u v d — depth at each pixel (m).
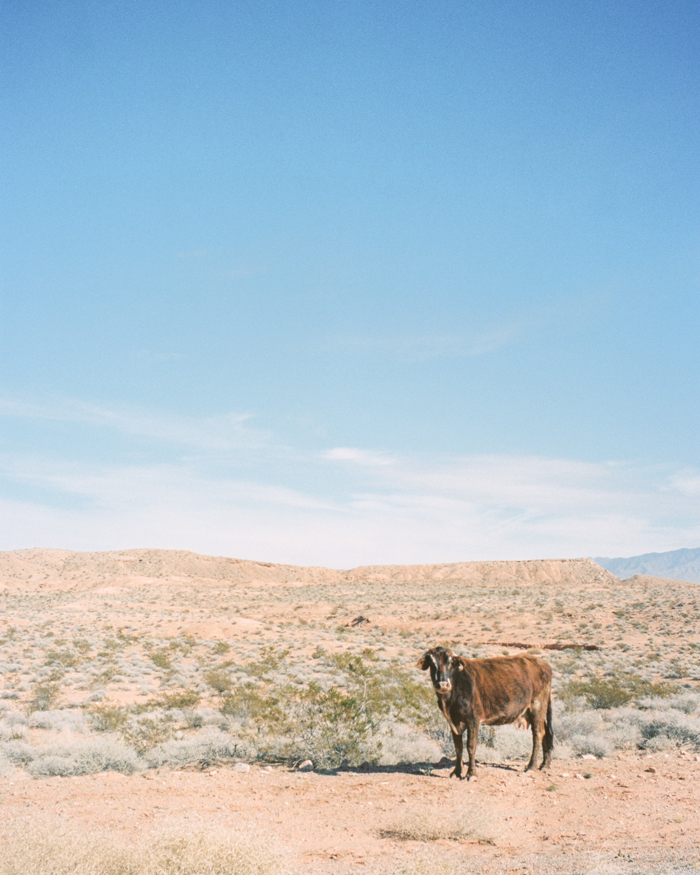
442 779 12.29
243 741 15.80
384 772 13.16
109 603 101.56
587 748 15.32
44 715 21.80
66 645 48.94
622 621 79.38
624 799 10.69
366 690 18.97
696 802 10.40
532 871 7.17
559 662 43.16
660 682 32.91
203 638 61.94
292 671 35.44
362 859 7.83
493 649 54.91
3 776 13.23
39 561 197.62
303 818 9.79
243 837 6.84
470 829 8.80
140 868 6.44
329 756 14.13
